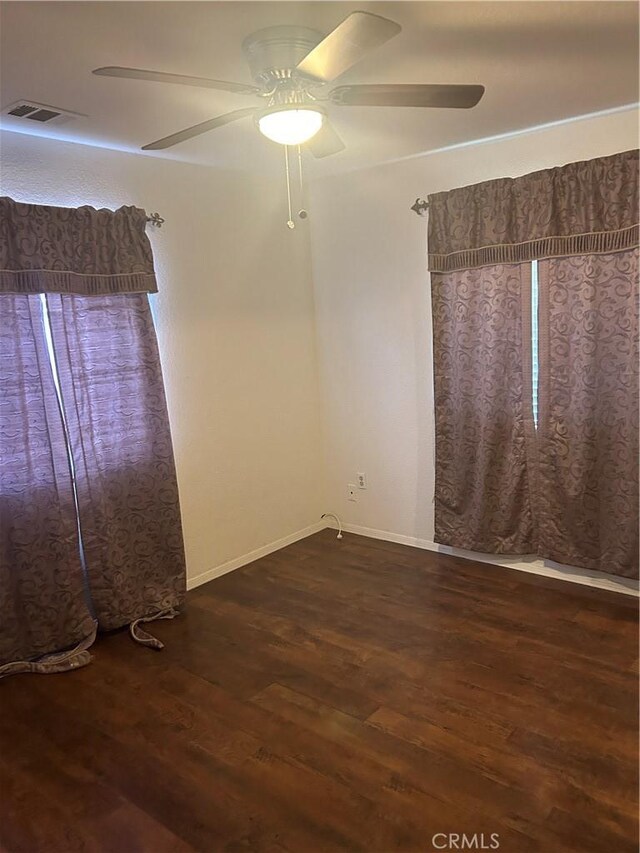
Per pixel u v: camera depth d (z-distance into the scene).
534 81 2.39
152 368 3.18
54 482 2.85
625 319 2.92
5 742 2.35
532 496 3.39
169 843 1.86
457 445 3.59
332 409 4.28
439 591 3.38
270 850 1.82
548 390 3.21
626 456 3.02
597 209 2.91
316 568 3.79
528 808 1.91
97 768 2.19
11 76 2.15
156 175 3.29
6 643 2.80
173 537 3.32
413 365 3.82
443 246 3.41
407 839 1.83
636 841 1.78
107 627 3.09
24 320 2.73
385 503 4.14
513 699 2.43
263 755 2.21
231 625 3.15
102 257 2.97
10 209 2.65
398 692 2.52
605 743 2.17
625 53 2.13
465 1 1.74
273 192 3.89
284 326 4.04
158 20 1.77
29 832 1.93
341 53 1.62
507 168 3.22
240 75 2.20
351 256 3.97
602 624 2.94
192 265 3.49
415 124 2.91
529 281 3.16
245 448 3.87
